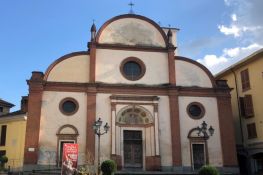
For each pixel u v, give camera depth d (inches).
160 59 1417.3
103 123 1285.7
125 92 1338.6
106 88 1326.3
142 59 1401.3
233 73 1630.2
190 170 1298.0
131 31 1432.1
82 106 1294.3
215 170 926.4
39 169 1198.9
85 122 1277.1
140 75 1380.4
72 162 671.8
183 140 1331.2
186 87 1387.8
